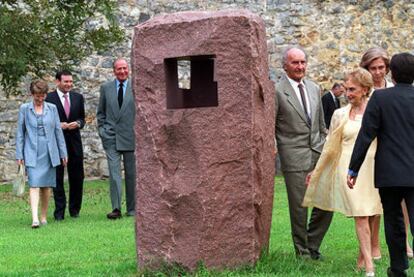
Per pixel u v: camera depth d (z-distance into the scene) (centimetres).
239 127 617
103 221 1034
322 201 671
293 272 629
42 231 944
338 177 652
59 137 1033
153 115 625
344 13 1719
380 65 716
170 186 619
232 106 618
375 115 583
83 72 1648
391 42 1727
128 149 1075
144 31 631
